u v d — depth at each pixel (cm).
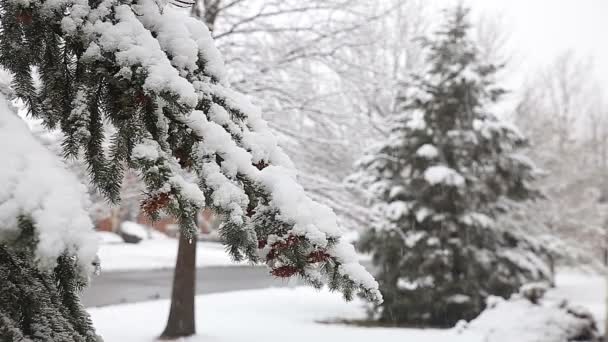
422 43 1184
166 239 2986
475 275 1048
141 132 183
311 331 810
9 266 175
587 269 2353
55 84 195
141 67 178
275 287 1556
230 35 889
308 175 910
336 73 982
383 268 1055
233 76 887
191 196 167
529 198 1213
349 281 191
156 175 168
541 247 1197
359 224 1027
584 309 834
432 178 1020
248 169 191
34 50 191
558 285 2014
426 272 1027
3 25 184
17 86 195
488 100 1207
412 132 1099
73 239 128
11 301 170
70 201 133
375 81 1029
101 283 1546
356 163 1114
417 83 1114
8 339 162
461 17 1170
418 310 1039
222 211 179
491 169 1141
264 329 826
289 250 189
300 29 915
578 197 2289
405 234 1059
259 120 224
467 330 832
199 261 2403
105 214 862
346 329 837
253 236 185
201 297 1293
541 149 2147
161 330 815
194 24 223
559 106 2789
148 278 1731
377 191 1095
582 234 2264
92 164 188
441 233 1041
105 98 194
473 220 1058
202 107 207
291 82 940
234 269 2225
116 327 829
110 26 183
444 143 1088
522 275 1123
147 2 203
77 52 193
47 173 137
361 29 955
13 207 126
